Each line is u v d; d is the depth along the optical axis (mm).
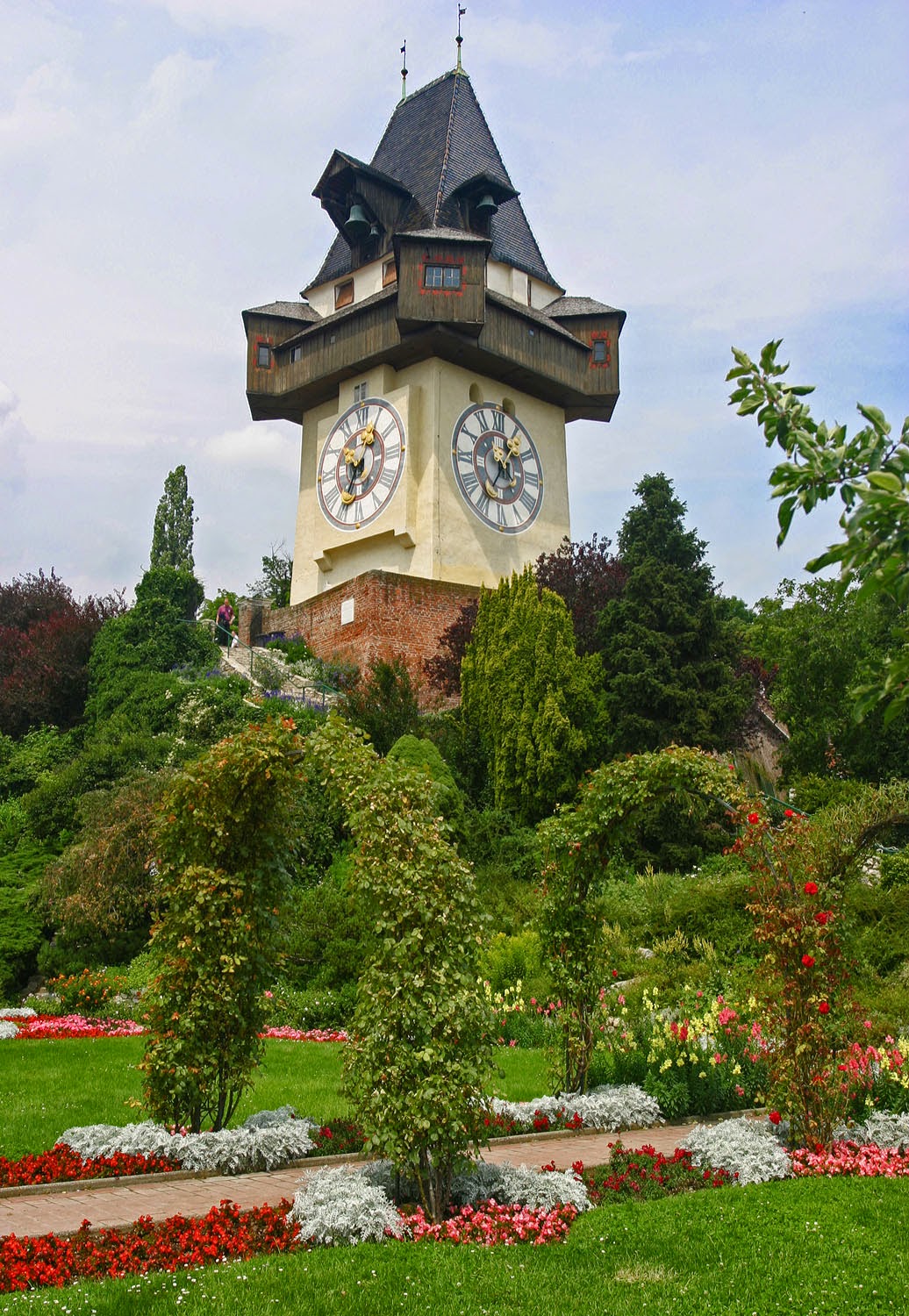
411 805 8680
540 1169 8844
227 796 10070
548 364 38344
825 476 3662
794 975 9953
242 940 9945
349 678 33250
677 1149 9781
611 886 21781
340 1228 7371
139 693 32781
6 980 20375
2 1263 6621
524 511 38250
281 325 40062
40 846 25797
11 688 36969
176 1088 9586
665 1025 12539
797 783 29328
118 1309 5926
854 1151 9930
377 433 37188
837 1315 6066
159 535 60969
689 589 28172
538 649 26359
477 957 8500
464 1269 6707
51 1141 9812
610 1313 6055
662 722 26453
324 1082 12984
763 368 4000
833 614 32062
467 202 39812
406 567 36062
